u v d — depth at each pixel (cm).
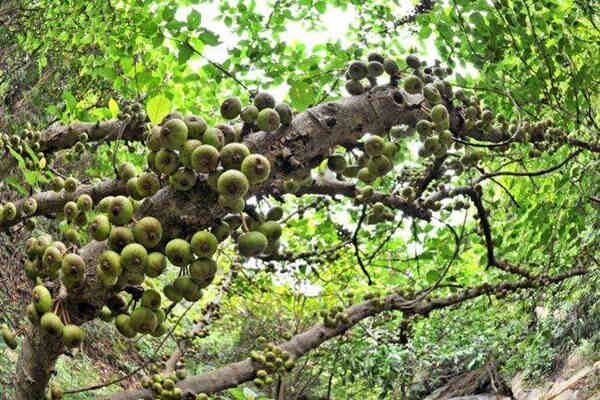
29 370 195
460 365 1330
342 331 361
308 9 529
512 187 543
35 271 205
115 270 184
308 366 1069
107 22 506
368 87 253
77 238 226
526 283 459
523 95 447
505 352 1130
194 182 194
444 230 502
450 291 584
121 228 189
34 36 662
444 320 990
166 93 441
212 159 189
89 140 362
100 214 195
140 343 947
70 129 352
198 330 441
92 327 900
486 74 425
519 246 570
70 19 574
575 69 461
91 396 739
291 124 223
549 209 521
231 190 188
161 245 197
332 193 326
